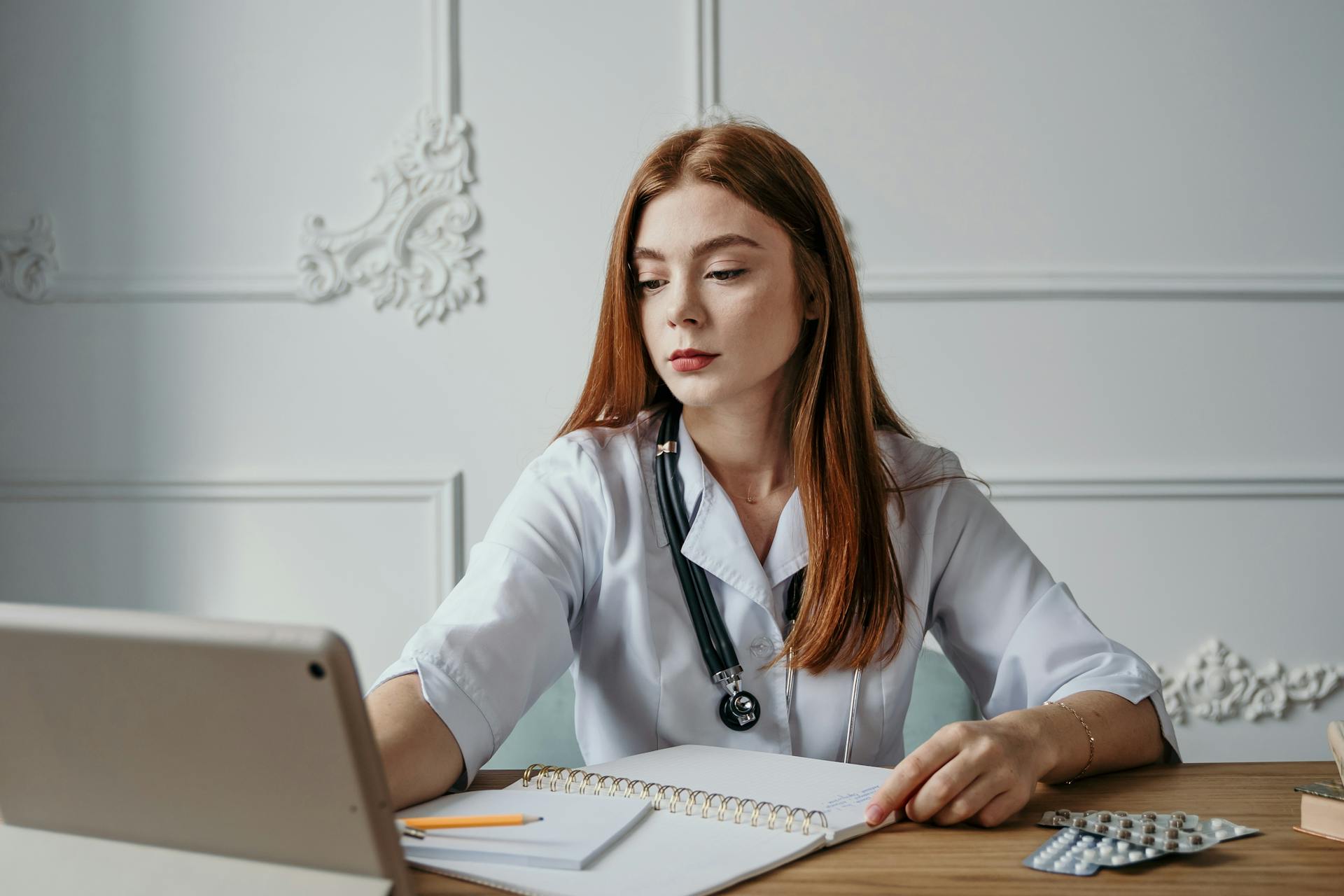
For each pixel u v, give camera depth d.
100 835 0.58
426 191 2.38
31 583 2.39
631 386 1.13
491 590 0.96
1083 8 2.38
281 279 2.37
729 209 0.99
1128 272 2.38
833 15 2.38
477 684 0.86
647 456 1.12
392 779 0.75
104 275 2.37
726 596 1.06
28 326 2.39
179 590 2.38
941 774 0.74
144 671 0.53
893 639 1.08
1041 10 2.38
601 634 1.07
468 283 2.38
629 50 2.38
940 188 2.38
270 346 2.39
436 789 0.79
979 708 1.18
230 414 2.39
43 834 0.58
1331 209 2.38
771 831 0.70
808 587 1.04
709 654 1.03
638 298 1.08
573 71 2.39
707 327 0.99
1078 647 1.06
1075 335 2.39
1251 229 2.38
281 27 2.38
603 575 1.07
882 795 0.73
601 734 1.07
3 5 2.37
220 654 0.51
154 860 0.55
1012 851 0.69
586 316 2.39
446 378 2.40
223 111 2.38
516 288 2.39
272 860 0.54
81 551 2.39
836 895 0.61
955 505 1.17
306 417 2.39
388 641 2.40
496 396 2.40
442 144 2.37
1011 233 2.38
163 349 2.39
